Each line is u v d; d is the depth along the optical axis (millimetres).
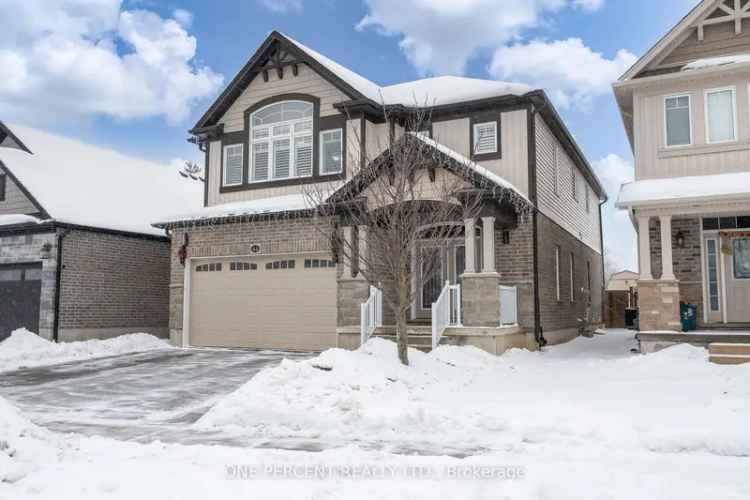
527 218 16125
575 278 22000
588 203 26172
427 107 17297
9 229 19250
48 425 8836
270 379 9578
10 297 19609
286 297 17125
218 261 18219
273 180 18469
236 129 19328
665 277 13805
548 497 5113
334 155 17875
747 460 6410
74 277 19172
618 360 13484
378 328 15070
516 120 16812
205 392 11312
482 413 8297
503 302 14680
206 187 19578
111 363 15180
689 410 8312
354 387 9477
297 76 18547
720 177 13906
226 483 5562
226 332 17891
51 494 5258
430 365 12102
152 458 6516
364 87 18188
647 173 14891
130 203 22188
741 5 14633
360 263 15102
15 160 20719
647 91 15094
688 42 15102
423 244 12938
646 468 6094
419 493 5262
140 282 21250
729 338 13000
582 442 7172
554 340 17938
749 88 14227
